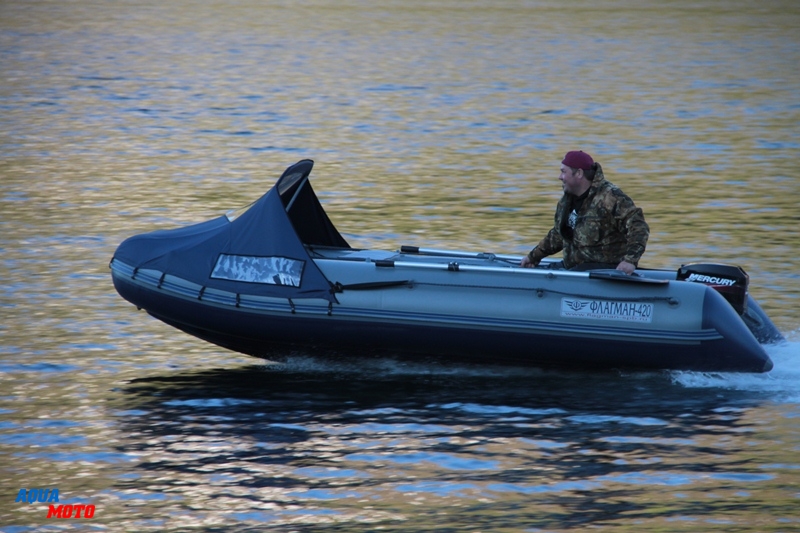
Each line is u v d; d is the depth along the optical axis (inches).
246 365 1120.8
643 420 945.5
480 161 2466.8
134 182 2203.5
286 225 1067.3
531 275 1031.6
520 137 2832.2
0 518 773.9
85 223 1806.1
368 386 1045.8
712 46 5369.1
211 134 2856.8
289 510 782.5
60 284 1417.3
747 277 1083.3
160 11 7283.5
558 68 4507.9
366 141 2765.7
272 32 6063.0
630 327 1018.1
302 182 1172.5
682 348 1015.0
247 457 873.5
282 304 1043.9
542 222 1828.2
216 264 1062.4
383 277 1045.8
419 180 2228.1
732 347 1011.3
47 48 4990.2
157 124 3024.1
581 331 1019.9
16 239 1675.7
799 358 1088.2
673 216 1879.9
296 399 1007.0
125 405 991.6
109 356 1138.7
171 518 773.3
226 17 6993.1
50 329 1226.0
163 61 4623.5
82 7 7377.0
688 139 2790.4
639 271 1093.1
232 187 2167.8
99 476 841.5
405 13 7440.9
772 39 5693.9
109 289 1396.4
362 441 903.7
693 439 901.8
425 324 1032.8
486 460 863.7
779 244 1657.2
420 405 987.9
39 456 877.8
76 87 3772.1
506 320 1024.9
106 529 759.7
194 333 1088.2
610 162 2465.6
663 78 4175.7
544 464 854.5
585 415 958.4
